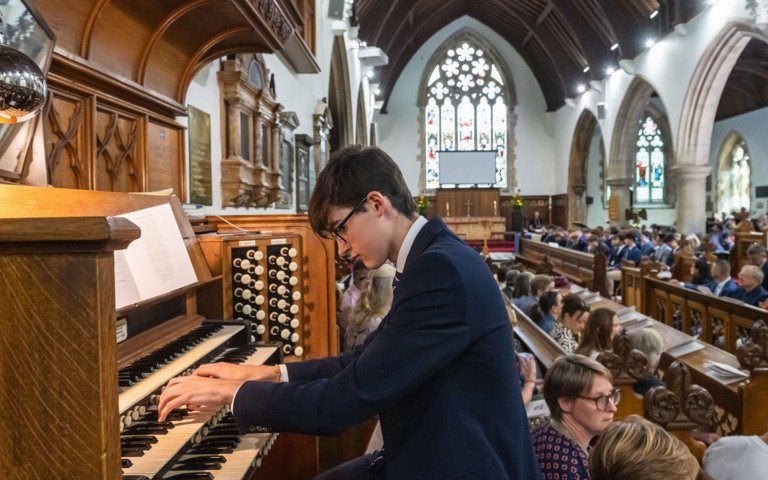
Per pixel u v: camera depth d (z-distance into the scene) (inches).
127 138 121.0
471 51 1051.9
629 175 780.0
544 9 814.5
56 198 69.7
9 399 35.0
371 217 58.0
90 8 97.6
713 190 1031.0
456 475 50.6
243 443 67.6
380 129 1058.7
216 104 191.6
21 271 34.7
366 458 71.9
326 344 126.7
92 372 34.7
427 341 50.8
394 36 786.8
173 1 112.6
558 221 1027.3
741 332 197.5
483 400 53.0
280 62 279.7
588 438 87.7
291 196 306.2
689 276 340.5
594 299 269.9
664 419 99.0
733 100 956.0
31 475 35.1
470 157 948.0
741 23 478.0
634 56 680.4
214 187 190.1
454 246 55.8
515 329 174.7
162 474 51.2
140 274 80.9
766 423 126.4
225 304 111.3
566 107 974.4
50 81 91.0
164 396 58.1
